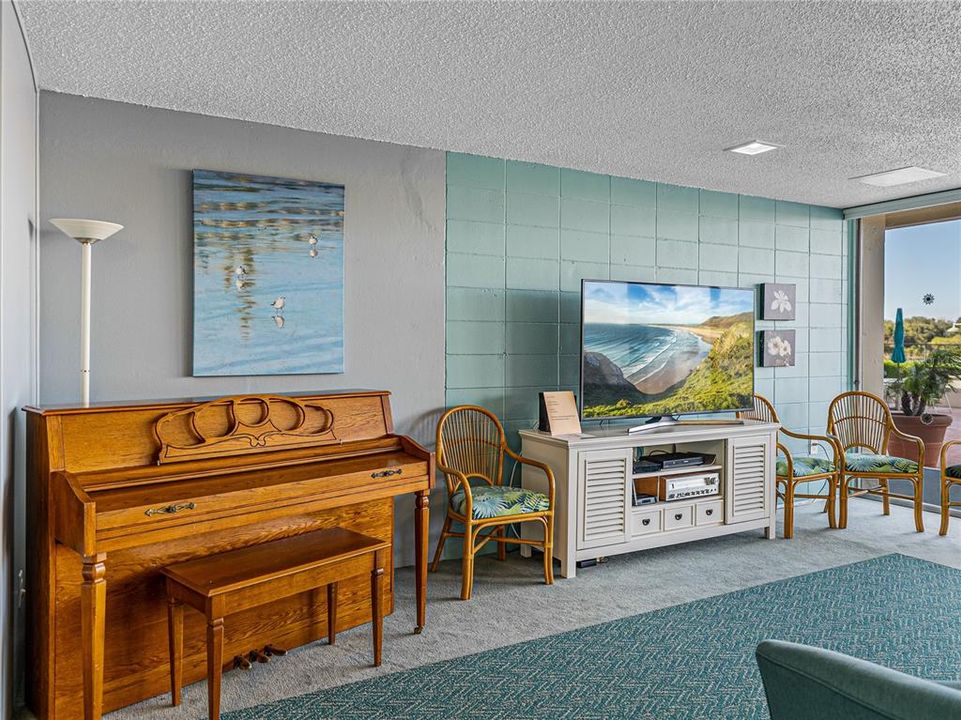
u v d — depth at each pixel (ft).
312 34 8.45
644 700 8.44
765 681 4.59
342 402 10.81
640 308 14.88
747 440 15.24
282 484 8.73
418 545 10.36
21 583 8.80
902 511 18.12
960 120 11.74
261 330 11.88
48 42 8.63
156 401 9.54
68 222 9.28
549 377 15.11
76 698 7.97
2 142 6.55
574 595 11.99
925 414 18.43
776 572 13.20
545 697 8.50
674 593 12.08
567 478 12.99
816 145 13.33
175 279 11.28
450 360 13.94
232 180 11.62
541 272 14.98
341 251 12.60
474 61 9.29
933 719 3.51
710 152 13.87
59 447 8.06
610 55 9.05
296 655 9.62
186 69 9.55
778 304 18.35
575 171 15.37
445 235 13.87
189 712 8.17
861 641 10.10
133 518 7.51
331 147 12.61
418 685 8.78
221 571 8.21
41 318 10.32
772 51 8.92
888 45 8.71
